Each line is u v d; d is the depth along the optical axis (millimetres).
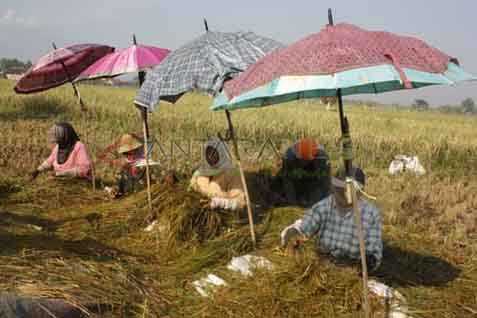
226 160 5879
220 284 4590
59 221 6480
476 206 8078
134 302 4113
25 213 6805
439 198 8289
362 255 3709
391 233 6066
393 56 3037
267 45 5262
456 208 7637
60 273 4133
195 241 5473
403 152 12836
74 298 3744
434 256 5480
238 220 5766
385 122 21266
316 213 4379
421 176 10266
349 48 3080
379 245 4242
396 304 4180
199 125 16500
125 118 17953
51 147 11633
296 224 4523
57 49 7258
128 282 4359
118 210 6500
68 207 7195
